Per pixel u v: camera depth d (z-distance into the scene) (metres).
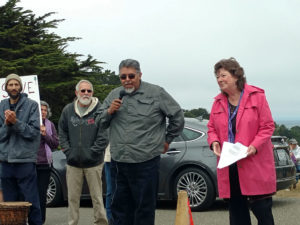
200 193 9.66
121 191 5.74
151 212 5.66
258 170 5.00
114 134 5.70
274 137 10.21
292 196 12.73
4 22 23.41
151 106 5.66
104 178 10.14
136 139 5.58
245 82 5.18
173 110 5.77
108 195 8.30
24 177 6.78
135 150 5.57
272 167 5.10
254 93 5.12
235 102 5.20
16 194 6.95
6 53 22.59
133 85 5.64
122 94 5.60
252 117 5.05
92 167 7.57
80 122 7.49
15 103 6.90
